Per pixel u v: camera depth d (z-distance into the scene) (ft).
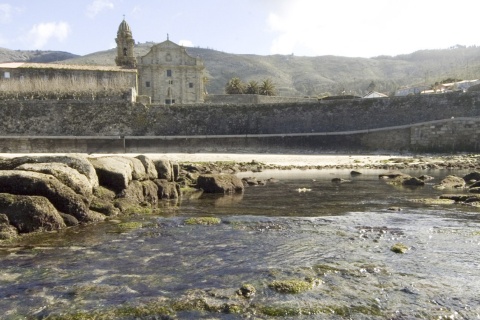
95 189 54.34
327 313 24.71
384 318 24.17
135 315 24.45
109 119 194.29
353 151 186.70
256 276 30.68
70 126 191.42
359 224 47.96
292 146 190.49
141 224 47.39
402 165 132.46
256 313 24.68
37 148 178.50
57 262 33.91
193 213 54.90
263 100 263.70
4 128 187.32
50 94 203.31
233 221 49.39
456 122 173.99
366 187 82.94
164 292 27.73
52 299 26.66
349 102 193.36
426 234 43.04
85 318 24.06
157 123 196.34
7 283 29.30
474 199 62.28
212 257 35.40
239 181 78.95
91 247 38.24
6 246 38.17
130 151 184.85
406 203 62.85
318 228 45.91
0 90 203.62
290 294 27.32
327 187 83.30
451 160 147.33
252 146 189.47
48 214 43.98
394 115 187.52
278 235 42.83
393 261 34.12
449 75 566.36
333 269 32.09
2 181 44.29
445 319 24.17
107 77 240.12
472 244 39.27
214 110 199.52
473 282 29.63
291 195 72.18
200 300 26.22
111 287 28.60
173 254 36.27
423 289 28.27
